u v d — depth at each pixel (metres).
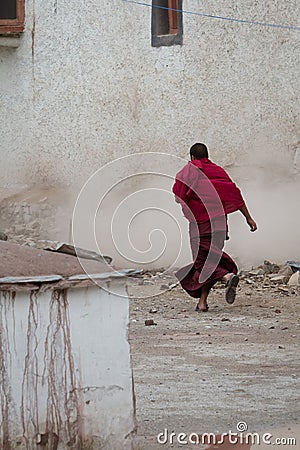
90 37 34.69
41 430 10.20
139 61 33.44
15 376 10.05
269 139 30.09
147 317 22.34
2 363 9.97
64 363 10.37
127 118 33.75
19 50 36.34
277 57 30.00
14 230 34.34
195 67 31.92
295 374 16.11
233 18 30.97
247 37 30.66
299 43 29.59
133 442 10.91
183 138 32.25
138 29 33.41
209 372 16.27
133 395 10.91
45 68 35.88
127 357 10.84
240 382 15.52
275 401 14.29
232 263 22.81
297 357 17.52
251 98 30.56
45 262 10.42
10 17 36.31
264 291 25.81
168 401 14.27
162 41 32.78
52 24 35.62
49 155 35.81
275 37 30.06
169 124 32.59
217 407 13.91
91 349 10.57
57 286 10.20
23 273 10.13
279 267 28.20
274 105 30.06
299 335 19.78
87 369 10.53
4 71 36.72
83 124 34.91
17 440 10.03
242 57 30.78
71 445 10.38
